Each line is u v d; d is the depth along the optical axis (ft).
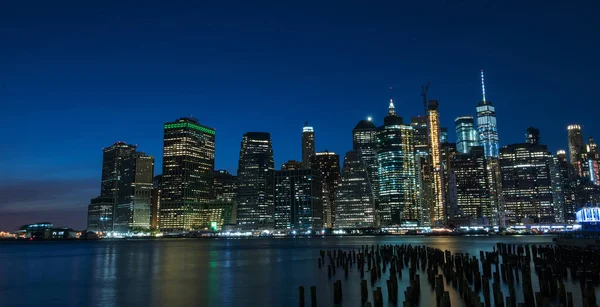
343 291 209.05
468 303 158.61
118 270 341.41
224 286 243.40
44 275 310.04
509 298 135.85
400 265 278.67
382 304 167.43
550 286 178.91
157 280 272.92
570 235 457.68
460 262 258.16
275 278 272.10
